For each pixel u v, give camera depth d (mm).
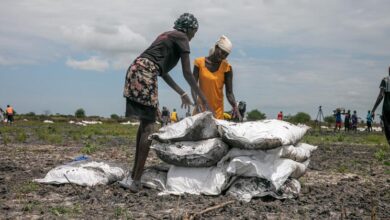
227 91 7258
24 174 7984
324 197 6453
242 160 6062
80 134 23562
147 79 6285
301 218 5230
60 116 63781
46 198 6023
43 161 10203
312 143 20656
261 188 6094
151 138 6340
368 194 6855
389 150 16422
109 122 53875
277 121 6758
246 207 5629
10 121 42969
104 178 6871
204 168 6395
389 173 9641
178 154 6305
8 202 5750
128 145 16391
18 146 14820
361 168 10539
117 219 4984
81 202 5805
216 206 5367
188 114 7191
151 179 6633
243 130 6160
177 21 6684
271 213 5445
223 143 6270
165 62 6441
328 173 9484
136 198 6039
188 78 6488
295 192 6254
